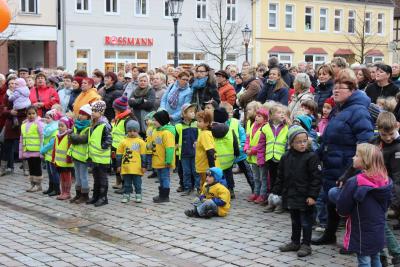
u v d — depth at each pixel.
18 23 31.81
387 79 9.27
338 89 6.96
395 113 8.27
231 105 11.52
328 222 7.22
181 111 10.61
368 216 5.65
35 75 14.49
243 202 9.85
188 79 11.20
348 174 6.43
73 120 10.34
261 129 9.44
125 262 6.50
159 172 9.88
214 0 39.69
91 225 8.50
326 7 46.25
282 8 43.62
